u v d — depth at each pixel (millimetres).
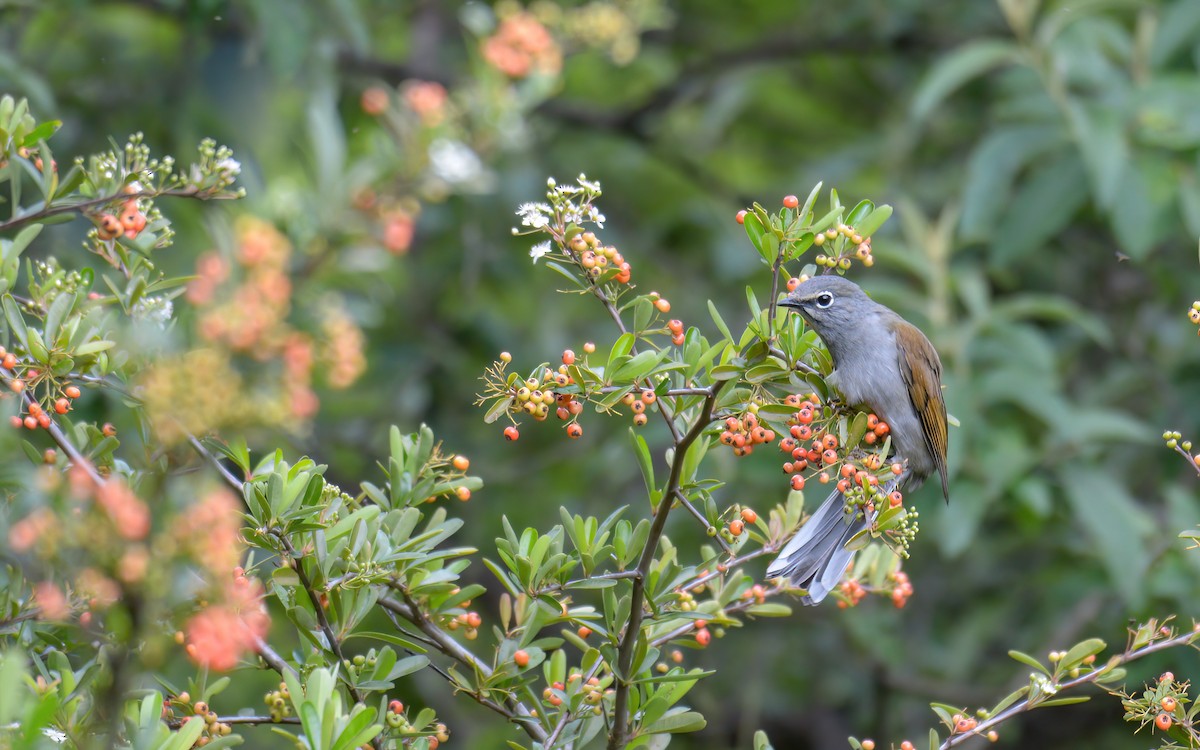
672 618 6543
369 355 15133
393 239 12328
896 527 6414
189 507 5148
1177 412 14594
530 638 6836
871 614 15617
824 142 19562
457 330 15805
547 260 6367
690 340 6418
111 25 14328
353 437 14648
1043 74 13172
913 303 12758
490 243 15930
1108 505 11664
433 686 14680
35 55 13359
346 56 15844
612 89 20141
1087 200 14125
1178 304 15195
